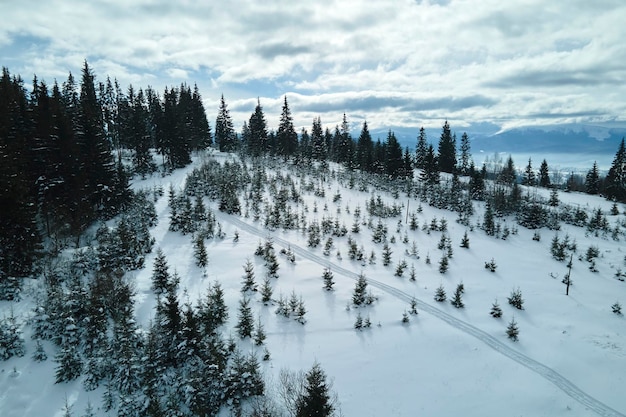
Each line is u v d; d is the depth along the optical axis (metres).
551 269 42.94
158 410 18.09
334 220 48.28
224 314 25.62
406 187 69.56
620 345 28.70
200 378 19.62
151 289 27.66
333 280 33.72
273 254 34.75
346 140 91.69
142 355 20.53
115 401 18.72
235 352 22.72
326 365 23.70
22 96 41.81
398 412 20.89
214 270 32.44
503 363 25.58
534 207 57.31
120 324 21.52
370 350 25.61
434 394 22.41
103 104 71.75
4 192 25.16
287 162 78.94
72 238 33.12
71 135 36.25
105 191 39.53
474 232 52.22
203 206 43.69
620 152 79.31
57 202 33.97
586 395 23.31
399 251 42.28
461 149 96.56
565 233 55.12
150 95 82.69
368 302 30.80
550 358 26.55
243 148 87.00
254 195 51.62
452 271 39.38
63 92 67.94
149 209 41.94
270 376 21.83
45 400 18.47
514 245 49.66
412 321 29.33
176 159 65.06
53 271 26.42
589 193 85.06
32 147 34.94
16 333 20.69
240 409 19.06
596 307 35.00
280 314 27.77
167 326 21.45
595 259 46.31
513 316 31.98
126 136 70.12
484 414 21.20
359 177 72.69
